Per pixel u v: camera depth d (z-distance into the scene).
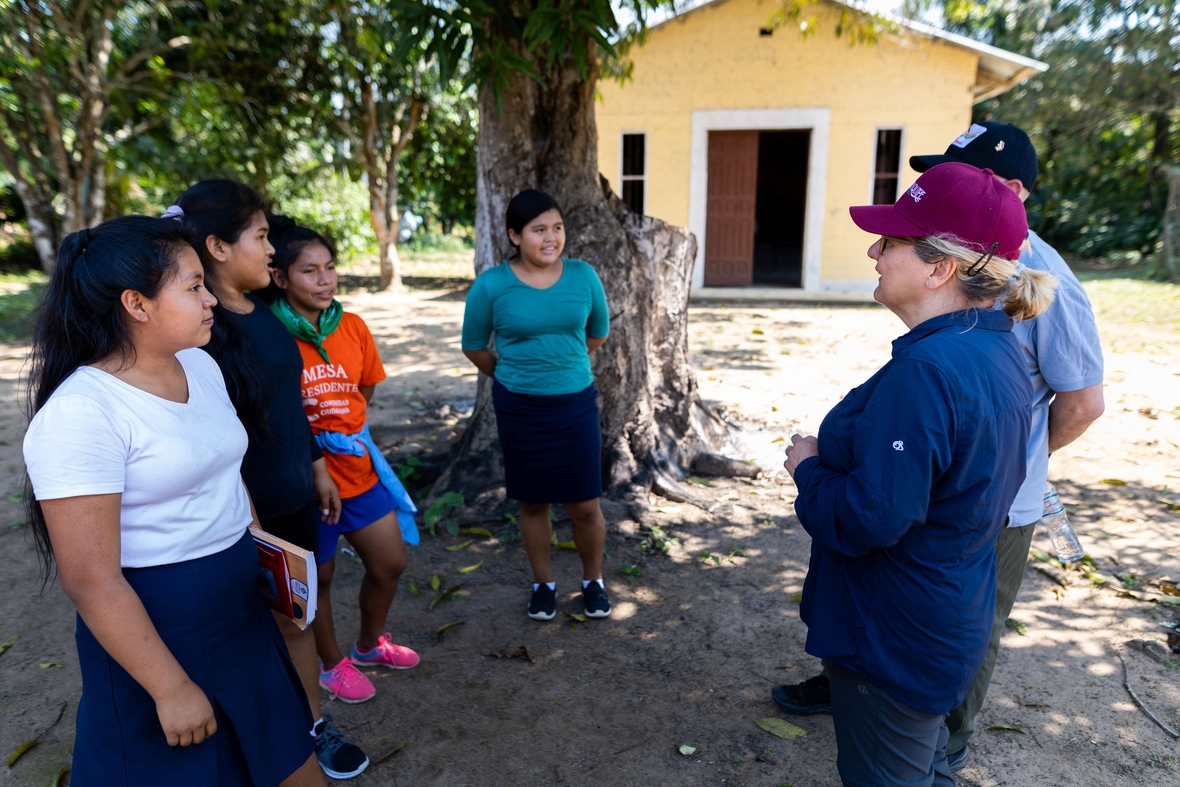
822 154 13.19
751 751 2.73
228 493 1.77
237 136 14.03
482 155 4.80
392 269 15.02
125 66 11.46
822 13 12.41
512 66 4.04
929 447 1.57
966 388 1.58
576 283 3.26
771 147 21.52
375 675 3.18
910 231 1.69
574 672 3.21
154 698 1.56
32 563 4.13
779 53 12.90
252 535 1.91
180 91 12.84
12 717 2.92
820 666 3.21
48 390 1.60
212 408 1.77
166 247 1.59
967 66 12.48
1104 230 18.48
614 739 2.80
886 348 9.20
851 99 12.91
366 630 3.14
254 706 1.80
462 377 8.05
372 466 2.85
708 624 3.55
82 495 1.47
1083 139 17.27
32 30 10.30
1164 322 10.30
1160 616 3.53
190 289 1.62
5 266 16.28
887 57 12.65
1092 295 12.66
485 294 3.30
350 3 12.18
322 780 2.04
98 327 1.56
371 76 13.47
